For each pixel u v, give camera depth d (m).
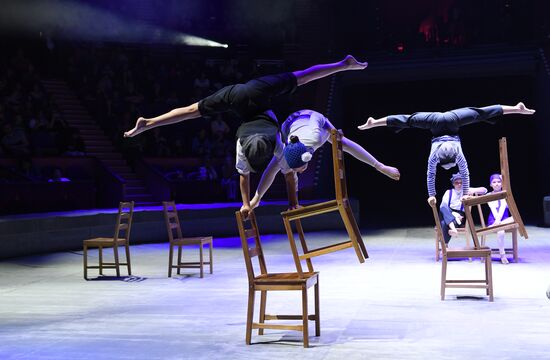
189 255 12.48
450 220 10.28
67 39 21.25
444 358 4.98
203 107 5.34
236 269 10.47
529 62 20.23
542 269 9.60
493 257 11.06
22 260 11.79
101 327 6.37
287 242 14.27
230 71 22.34
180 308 7.32
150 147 18.89
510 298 7.47
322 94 21.08
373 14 24.42
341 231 16.30
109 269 10.76
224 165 18.06
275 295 8.02
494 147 24.52
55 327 6.39
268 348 5.41
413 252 12.05
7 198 14.34
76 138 17.39
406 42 22.94
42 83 19.88
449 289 8.14
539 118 20.97
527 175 24.14
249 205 5.53
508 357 4.97
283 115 20.83
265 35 24.80
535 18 21.91
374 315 6.66
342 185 5.38
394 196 25.17
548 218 15.81
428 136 25.02
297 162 5.14
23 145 16.23
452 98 24.02
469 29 22.12
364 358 5.03
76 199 15.63
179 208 15.34
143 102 19.89
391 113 24.59
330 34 23.91
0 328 6.39
